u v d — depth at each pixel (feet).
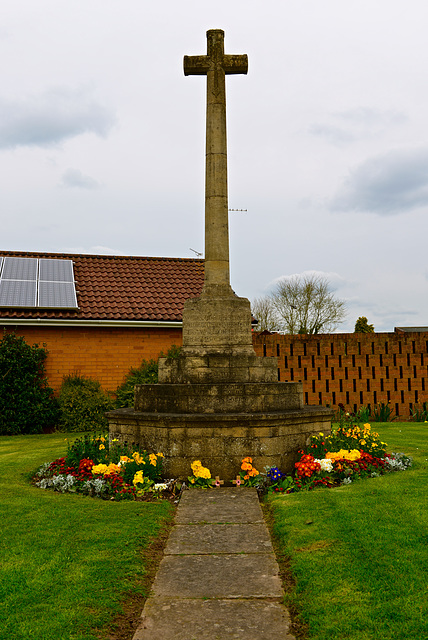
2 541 16.51
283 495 22.17
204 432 24.79
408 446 33.47
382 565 13.98
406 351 52.34
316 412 26.78
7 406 45.39
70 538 16.76
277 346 52.13
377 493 20.97
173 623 11.77
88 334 50.78
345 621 11.43
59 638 11.03
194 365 27.12
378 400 51.96
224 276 28.48
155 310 52.90
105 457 25.66
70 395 47.14
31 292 50.37
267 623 11.75
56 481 23.95
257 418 24.57
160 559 15.61
